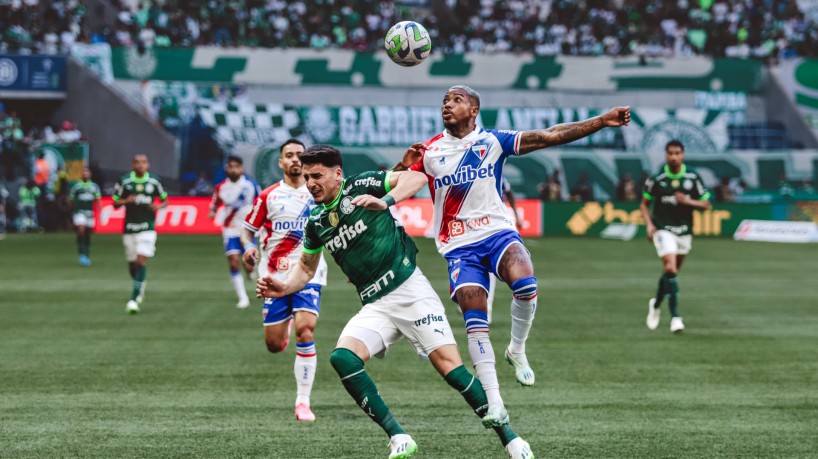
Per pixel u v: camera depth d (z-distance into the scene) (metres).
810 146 83.88
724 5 90.12
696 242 67.25
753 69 85.25
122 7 90.56
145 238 33.50
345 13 86.00
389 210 14.29
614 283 42.06
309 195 19.36
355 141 78.94
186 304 34.94
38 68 77.19
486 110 80.94
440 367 13.94
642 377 21.61
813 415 17.83
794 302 35.84
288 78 82.00
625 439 15.96
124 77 79.81
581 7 88.81
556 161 78.94
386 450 15.22
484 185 16.09
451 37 85.44
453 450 15.28
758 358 24.08
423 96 83.12
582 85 83.88
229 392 19.95
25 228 73.44
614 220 71.94
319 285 18.28
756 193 77.69
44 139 75.50
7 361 23.48
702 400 19.16
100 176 74.06
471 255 16.08
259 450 15.21
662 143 81.50
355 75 82.69
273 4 85.69
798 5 92.81
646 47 87.12
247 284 41.53
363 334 14.01
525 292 15.91
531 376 16.86
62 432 16.38
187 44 82.69
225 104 77.94
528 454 13.55
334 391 20.23
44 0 81.38
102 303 35.09
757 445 15.57
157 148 76.94
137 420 17.33
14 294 37.62
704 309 33.88
